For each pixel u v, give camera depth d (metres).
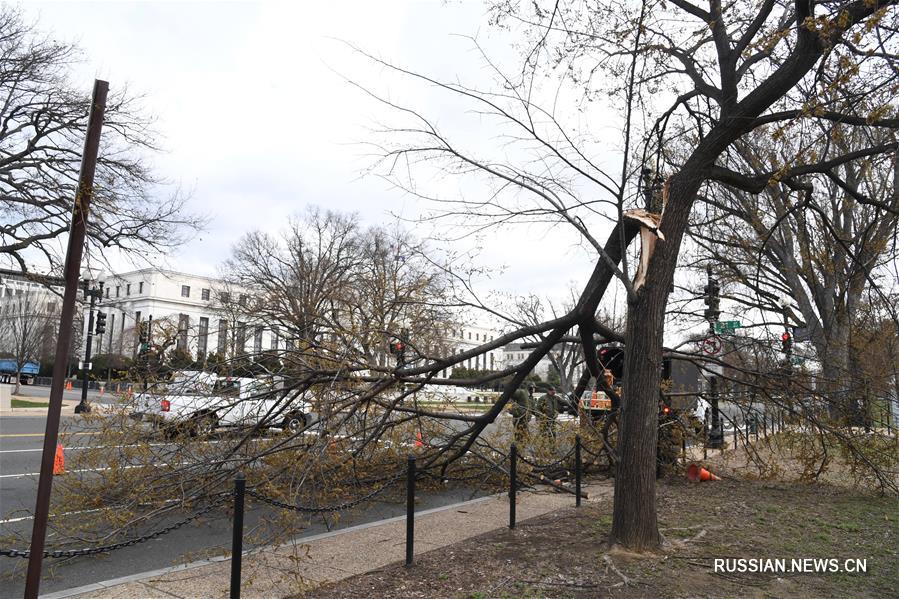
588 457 12.41
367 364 9.02
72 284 4.27
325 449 7.46
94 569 6.30
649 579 5.90
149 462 8.05
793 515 8.96
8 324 58.06
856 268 13.42
